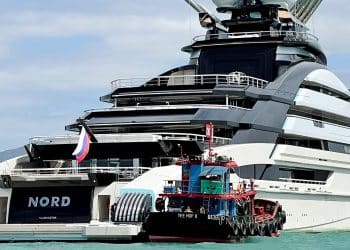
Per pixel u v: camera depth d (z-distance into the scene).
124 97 70.25
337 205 74.00
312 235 65.31
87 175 54.47
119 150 59.84
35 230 51.22
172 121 63.06
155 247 47.38
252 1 81.56
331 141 74.75
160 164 59.03
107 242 50.03
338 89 79.19
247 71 75.38
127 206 51.16
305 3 87.06
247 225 53.19
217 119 62.19
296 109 72.00
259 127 63.81
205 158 53.78
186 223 49.78
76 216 54.84
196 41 78.31
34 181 55.84
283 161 65.25
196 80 73.94
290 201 65.88
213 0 83.19
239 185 55.00
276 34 78.25
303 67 74.06
